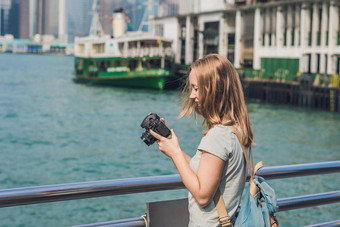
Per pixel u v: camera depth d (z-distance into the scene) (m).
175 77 65.25
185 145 30.06
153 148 28.92
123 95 60.12
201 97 1.91
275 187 17.39
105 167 24.16
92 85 72.81
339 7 42.09
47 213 14.93
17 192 1.75
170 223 2.03
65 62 140.00
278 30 48.06
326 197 2.46
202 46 62.44
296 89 45.72
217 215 1.85
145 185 1.97
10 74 89.94
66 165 24.66
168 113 45.69
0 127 37.25
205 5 64.56
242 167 1.89
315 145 28.56
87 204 15.78
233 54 58.78
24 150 28.78
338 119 38.38
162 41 66.19
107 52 66.19
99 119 42.22
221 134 1.85
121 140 32.16
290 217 13.48
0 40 152.75
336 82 42.19
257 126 35.16
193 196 1.87
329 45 42.34
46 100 54.84
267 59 49.97
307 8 44.81
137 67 66.50
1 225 13.91
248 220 1.83
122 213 14.96
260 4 51.19
